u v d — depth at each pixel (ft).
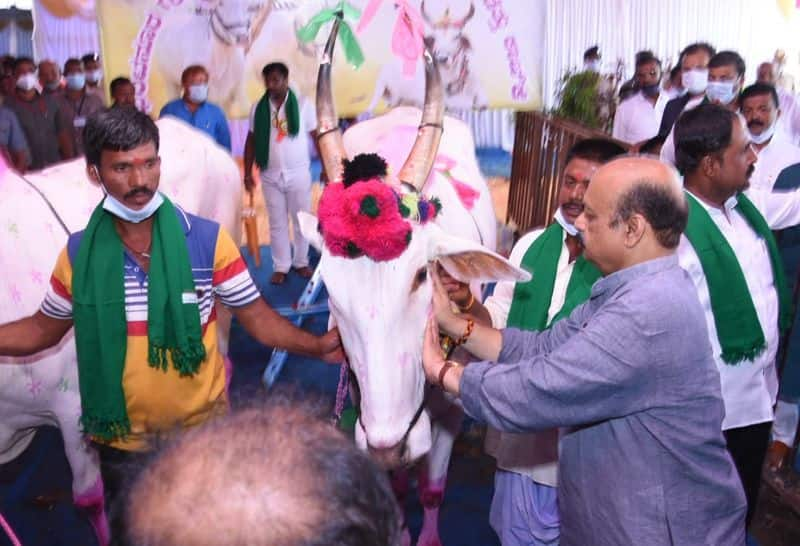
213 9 17.66
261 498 2.38
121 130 6.95
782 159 14.51
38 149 21.18
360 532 2.52
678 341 6.22
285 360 15.72
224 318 12.46
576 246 8.81
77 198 10.26
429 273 7.59
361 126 12.46
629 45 21.45
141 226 7.55
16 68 20.47
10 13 23.00
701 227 8.68
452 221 9.67
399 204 7.14
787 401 12.14
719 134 8.44
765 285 9.32
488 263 7.72
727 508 6.79
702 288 8.80
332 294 7.27
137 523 2.40
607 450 6.66
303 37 9.41
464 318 7.82
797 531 11.51
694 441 6.44
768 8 20.27
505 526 9.25
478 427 13.88
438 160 11.09
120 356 7.57
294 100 18.20
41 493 11.97
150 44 17.54
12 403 9.57
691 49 17.87
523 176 21.39
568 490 7.13
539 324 8.70
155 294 7.40
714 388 6.48
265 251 22.17
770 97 14.15
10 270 9.34
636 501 6.55
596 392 6.29
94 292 7.41
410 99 18.34
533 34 18.40
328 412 3.57
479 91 18.54
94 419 7.72
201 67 17.61
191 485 2.44
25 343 8.13
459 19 17.88
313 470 2.54
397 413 7.39
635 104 19.76
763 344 8.84
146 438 3.01
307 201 19.49
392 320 7.18
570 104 20.26
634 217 6.37
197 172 12.55
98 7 17.04
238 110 18.71
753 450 9.55
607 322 6.28
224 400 8.49
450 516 11.64
